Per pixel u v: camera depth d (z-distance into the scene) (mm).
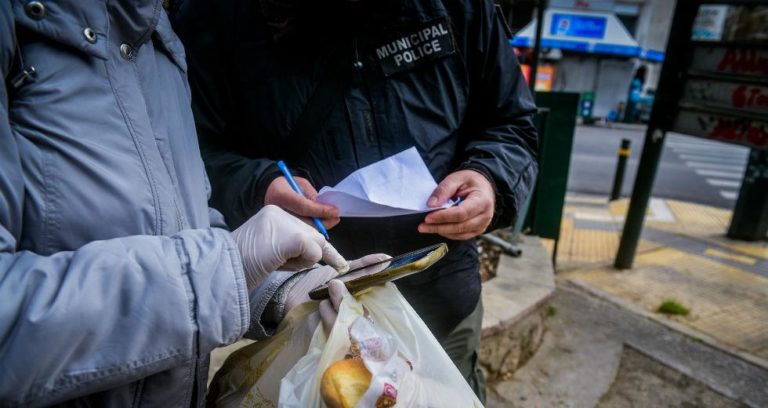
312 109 1244
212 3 1271
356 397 716
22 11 635
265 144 1321
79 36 667
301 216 1105
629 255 4141
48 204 651
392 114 1254
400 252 1322
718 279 4043
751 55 3328
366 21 1195
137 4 726
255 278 812
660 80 3771
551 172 3844
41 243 659
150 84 795
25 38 656
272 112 1268
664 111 3773
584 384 2570
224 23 1258
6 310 577
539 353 2814
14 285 593
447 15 1246
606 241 4918
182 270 690
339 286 851
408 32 1224
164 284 664
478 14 1298
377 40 1217
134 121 734
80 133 671
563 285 3744
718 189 7809
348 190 1084
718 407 2447
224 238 749
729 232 5102
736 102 3449
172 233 774
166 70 865
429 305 1363
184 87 932
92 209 677
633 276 4047
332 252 915
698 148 12086
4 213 613
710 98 3564
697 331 3186
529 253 3561
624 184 7855
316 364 802
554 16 16875
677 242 4922
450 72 1284
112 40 723
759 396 2541
